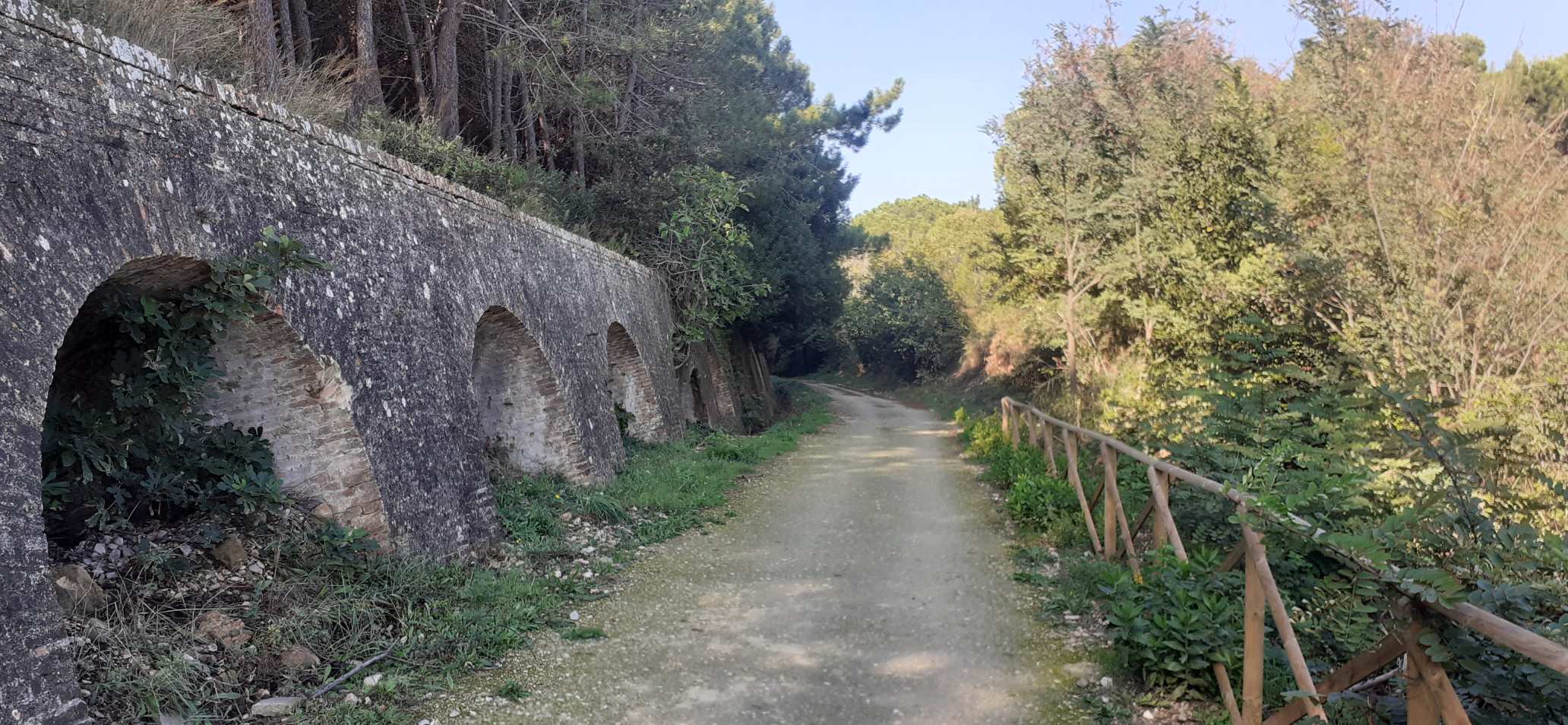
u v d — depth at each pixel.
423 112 14.49
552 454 10.36
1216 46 14.21
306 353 5.89
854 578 6.89
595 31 15.43
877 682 4.80
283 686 4.46
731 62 21.52
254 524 5.78
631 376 14.97
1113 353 16.98
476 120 17.91
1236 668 4.18
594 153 18.80
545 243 11.12
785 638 5.52
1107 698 4.44
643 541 8.09
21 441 3.67
